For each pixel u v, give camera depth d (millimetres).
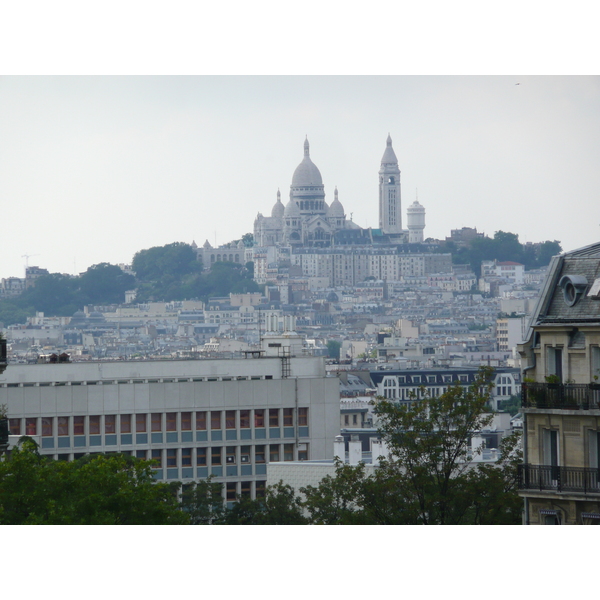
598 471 173000
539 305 183500
